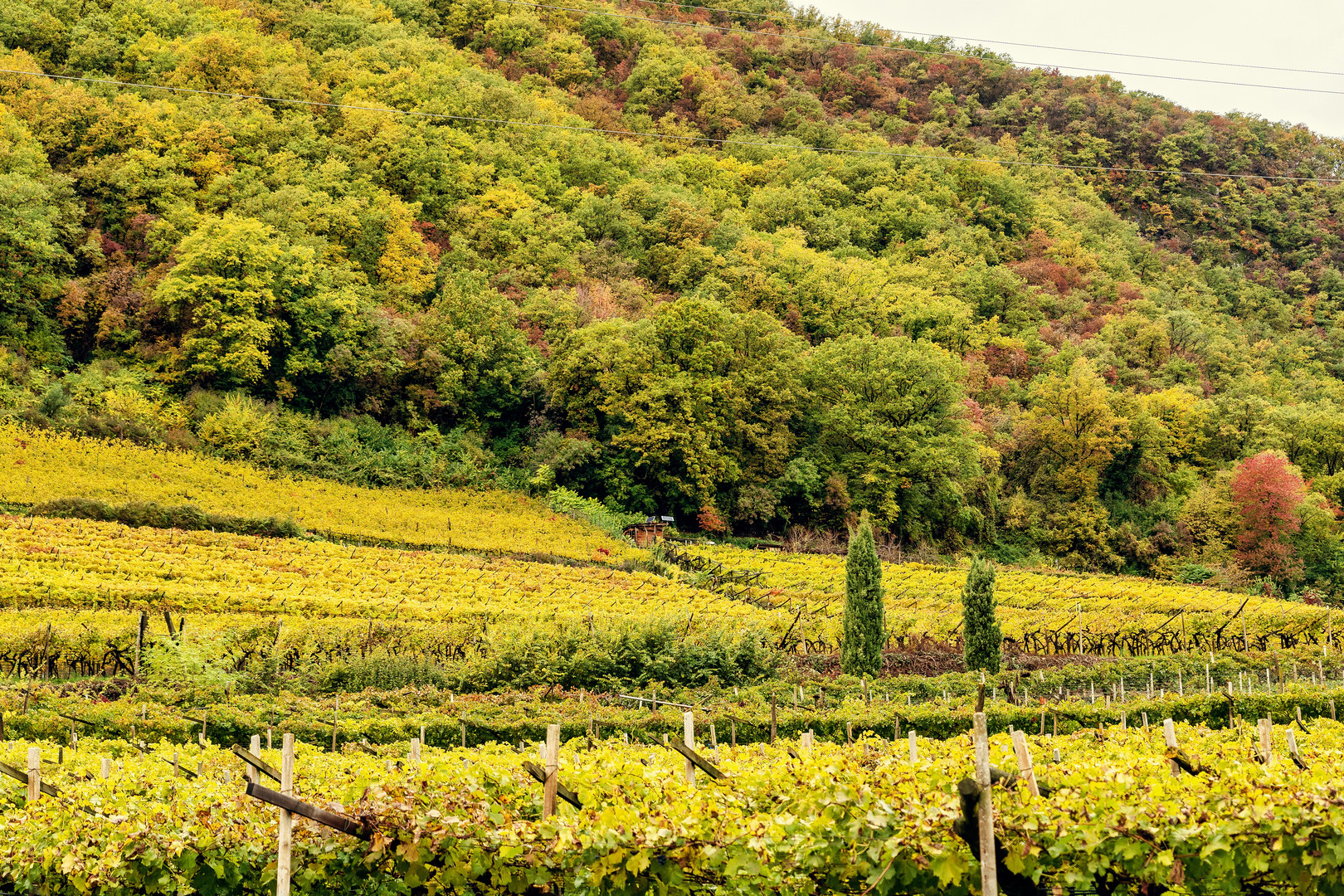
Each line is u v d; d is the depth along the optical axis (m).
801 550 77.25
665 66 160.12
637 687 31.86
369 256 100.19
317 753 18.70
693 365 84.81
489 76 139.12
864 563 36.78
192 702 26.03
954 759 12.27
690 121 156.50
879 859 9.52
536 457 81.88
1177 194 172.62
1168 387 114.06
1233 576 82.81
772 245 118.44
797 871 9.97
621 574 56.03
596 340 86.81
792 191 137.75
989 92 191.00
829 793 10.46
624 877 10.00
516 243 108.50
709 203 130.62
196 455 67.69
